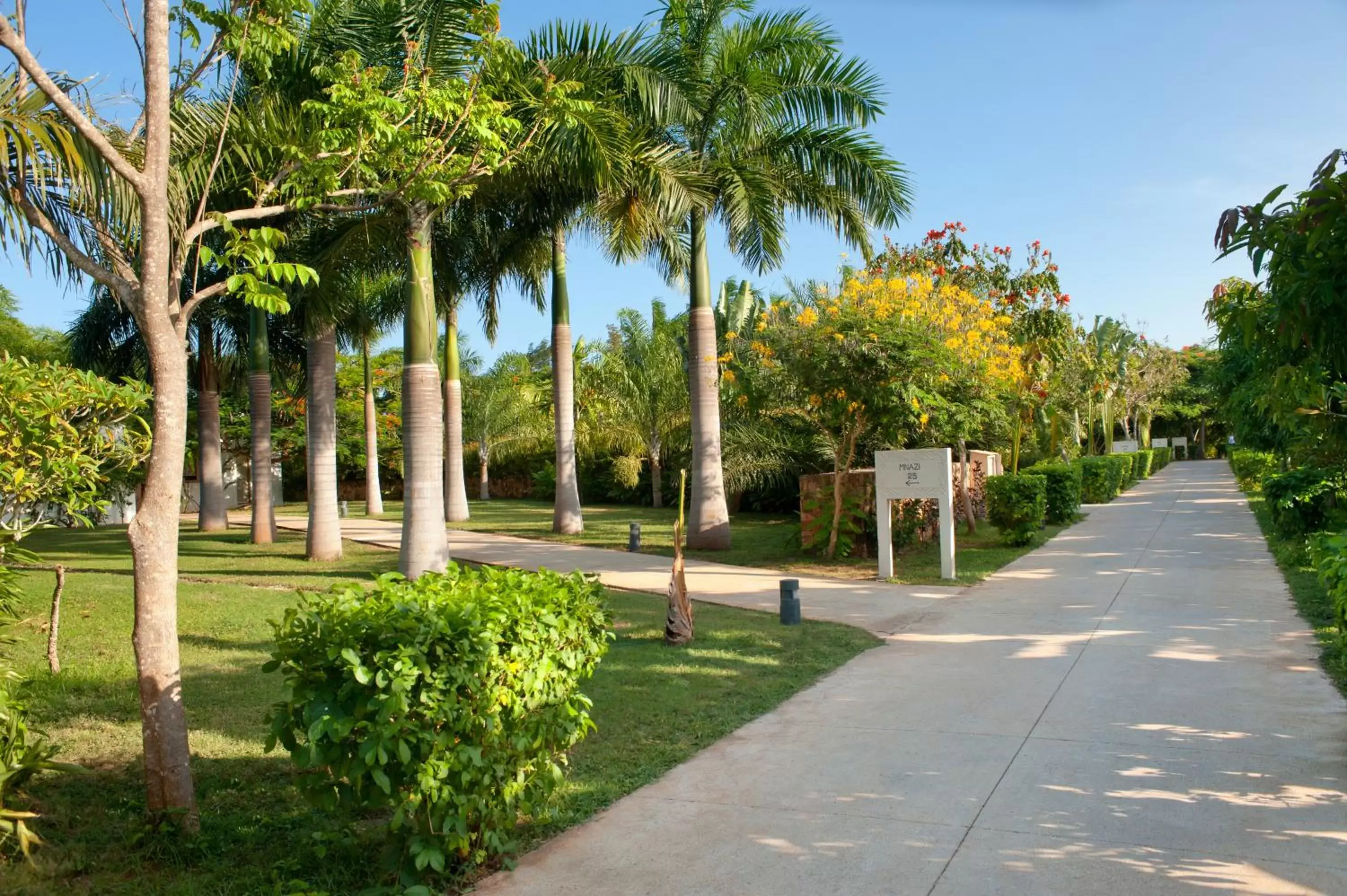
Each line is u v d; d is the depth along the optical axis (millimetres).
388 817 4613
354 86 6414
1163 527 19094
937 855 4090
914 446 17375
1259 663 7414
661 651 8547
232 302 21969
